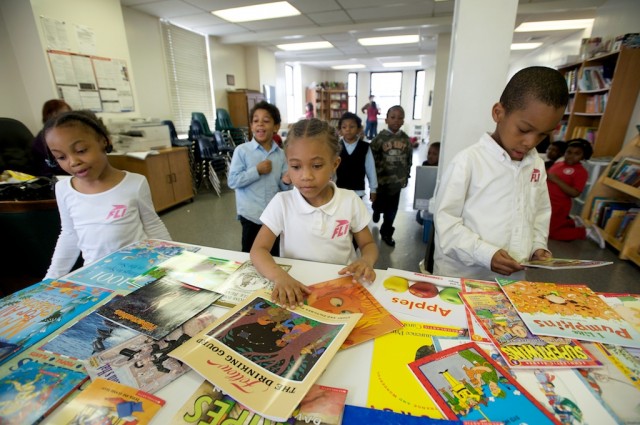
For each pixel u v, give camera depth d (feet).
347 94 38.68
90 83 10.60
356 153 7.97
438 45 18.56
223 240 9.46
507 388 1.43
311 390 1.42
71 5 9.84
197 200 13.76
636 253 7.74
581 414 1.31
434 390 1.42
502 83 4.60
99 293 2.20
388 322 1.88
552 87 2.40
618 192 9.50
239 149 6.04
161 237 4.01
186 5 13.25
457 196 3.17
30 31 9.11
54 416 1.30
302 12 14.80
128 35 13.52
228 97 20.31
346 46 22.74
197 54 17.72
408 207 13.15
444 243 3.15
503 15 4.39
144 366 1.55
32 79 9.57
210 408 1.33
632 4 11.62
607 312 1.94
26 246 5.46
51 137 2.97
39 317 1.93
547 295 2.12
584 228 9.24
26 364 1.57
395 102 40.47
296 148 2.64
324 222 3.01
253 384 1.41
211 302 2.08
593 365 1.55
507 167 3.00
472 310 2.00
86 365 1.56
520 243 3.08
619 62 10.76
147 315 1.94
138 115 12.40
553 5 13.74
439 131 19.58
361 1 13.37
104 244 3.50
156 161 11.27
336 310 1.99
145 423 1.27
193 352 1.60
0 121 8.60
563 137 14.99
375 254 2.83
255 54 21.86
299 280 2.40
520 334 1.77
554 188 9.23
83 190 3.48
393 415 1.31
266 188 6.04
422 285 2.32
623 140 11.37
